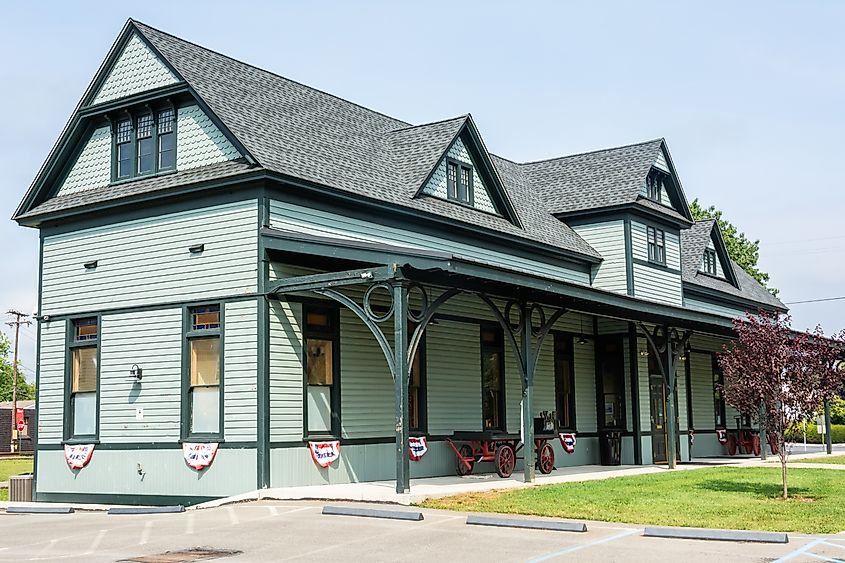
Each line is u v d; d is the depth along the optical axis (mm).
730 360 15836
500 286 16750
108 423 18312
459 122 21938
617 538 11320
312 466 16844
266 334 16344
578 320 24828
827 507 13852
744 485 16984
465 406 20609
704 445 30328
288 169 17016
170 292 17703
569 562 9781
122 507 16328
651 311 20656
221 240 17125
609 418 25062
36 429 19500
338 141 20375
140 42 18844
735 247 56062
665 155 28219
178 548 11266
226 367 16719
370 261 15305
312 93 22375
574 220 26906
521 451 21578
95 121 19688
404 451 14914
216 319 17141
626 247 25859
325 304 17531
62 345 19312
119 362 18297
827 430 30859
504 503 14180
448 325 20406
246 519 13414
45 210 19531
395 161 21453
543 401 23188
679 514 13164
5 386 85938
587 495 15180
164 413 17516
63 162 19984
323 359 17500
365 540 11320
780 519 12742
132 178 18797
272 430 16234
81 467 18594
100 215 18969
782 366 15195
